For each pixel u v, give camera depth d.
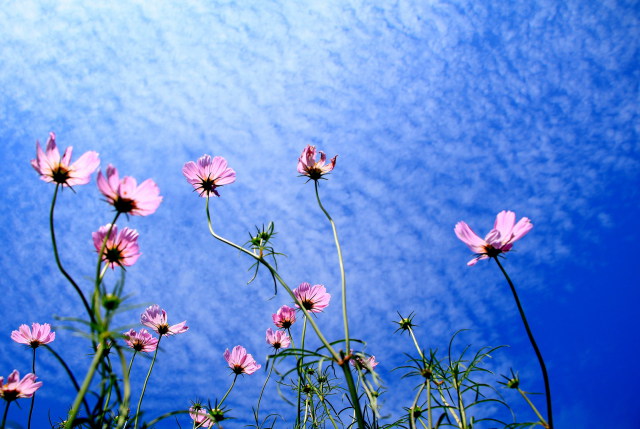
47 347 0.54
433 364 0.78
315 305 0.97
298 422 0.87
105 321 0.54
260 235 0.86
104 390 0.55
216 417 0.87
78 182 0.66
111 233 0.66
